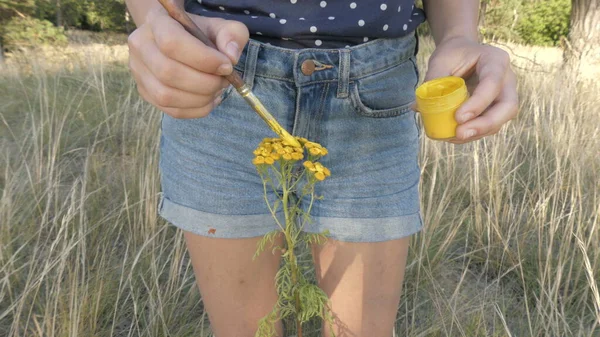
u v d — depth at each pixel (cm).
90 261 172
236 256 86
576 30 391
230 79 66
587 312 160
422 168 196
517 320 157
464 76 81
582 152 221
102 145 256
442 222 195
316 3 78
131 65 70
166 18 65
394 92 84
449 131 72
